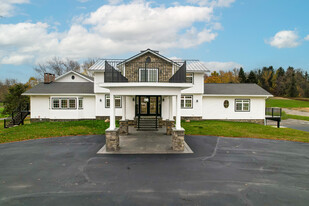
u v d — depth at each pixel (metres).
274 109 19.69
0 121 23.92
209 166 7.12
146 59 15.01
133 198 4.89
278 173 6.57
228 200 4.84
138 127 14.57
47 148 9.43
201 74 19.19
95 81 18.92
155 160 7.73
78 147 9.61
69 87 20.77
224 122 18.34
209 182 5.82
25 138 11.59
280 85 63.19
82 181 5.84
